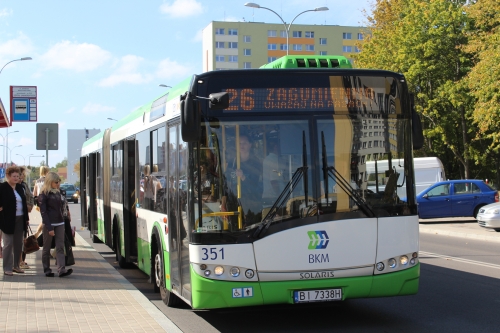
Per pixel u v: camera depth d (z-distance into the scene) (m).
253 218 7.12
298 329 7.85
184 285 7.72
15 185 11.54
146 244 10.45
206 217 7.11
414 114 7.65
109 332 7.18
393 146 7.55
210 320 8.45
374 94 7.59
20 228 11.71
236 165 7.19
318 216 7.19
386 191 7.44
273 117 7.32
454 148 45.84
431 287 10.92
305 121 7.37
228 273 7.03
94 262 13.97
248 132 7.26
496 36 31.36
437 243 19.31
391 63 43.66
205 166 7.18
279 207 7.16
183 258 7.75
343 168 7.34
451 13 41.31
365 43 45.50
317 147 7.32
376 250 7.32
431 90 44.12
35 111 20.41
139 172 11.11
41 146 18.16
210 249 7.05
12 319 7.84
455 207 26.98
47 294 9.65
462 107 43.16
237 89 7.32
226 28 114.00
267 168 7.22
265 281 7.07
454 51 42.16
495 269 13.15
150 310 8.46
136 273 13.31
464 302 9.51
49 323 7.63
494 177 56.19
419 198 27.08
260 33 114.44
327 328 7.88
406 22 42.28
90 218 18.45
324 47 116.00
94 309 8.52
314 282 7.12
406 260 7.45
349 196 7.30
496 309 8.95
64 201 11.66
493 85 31.03
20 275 11.66
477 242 19.66
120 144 13.02
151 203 10.00
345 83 7.52
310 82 7.45
